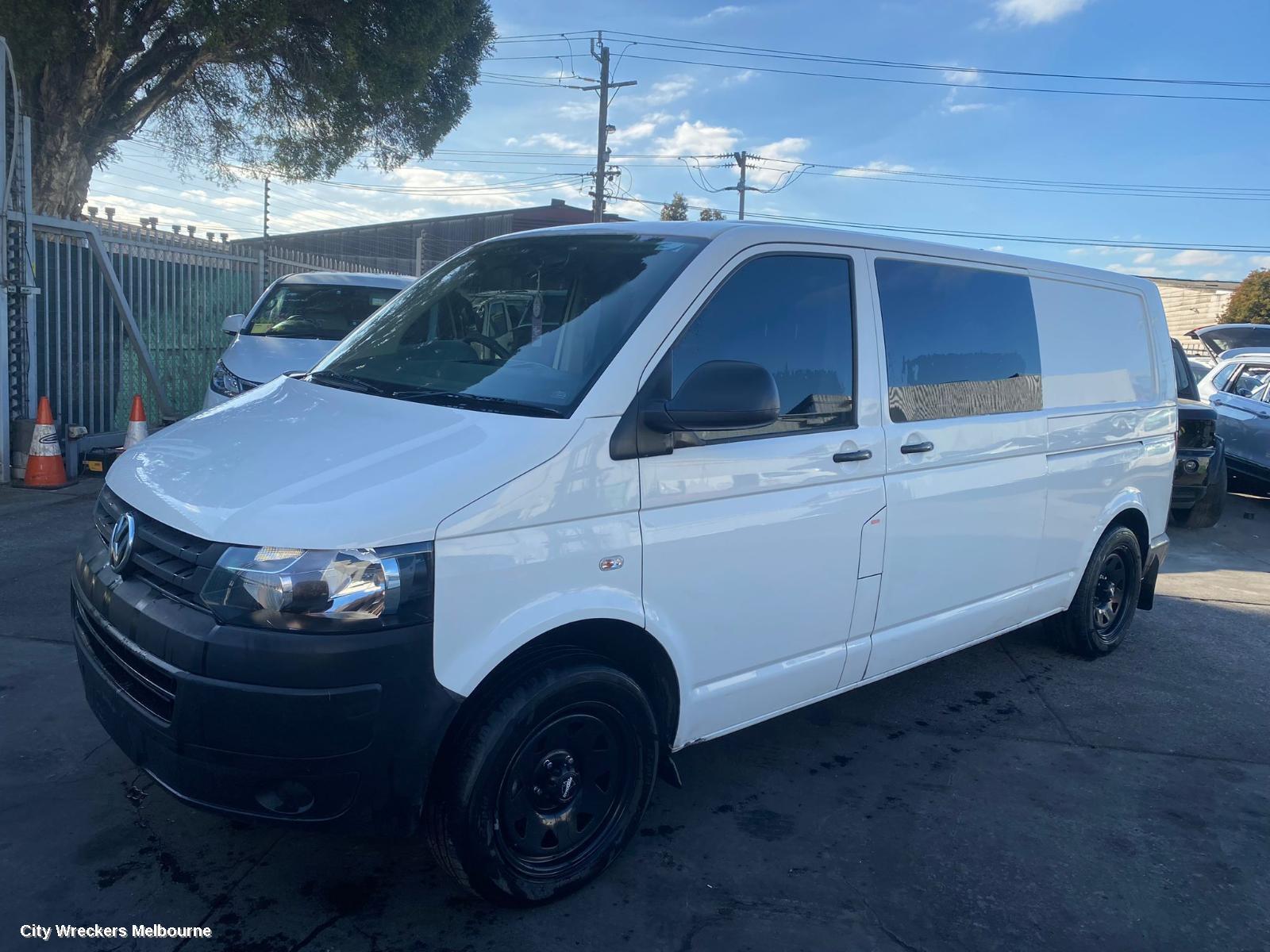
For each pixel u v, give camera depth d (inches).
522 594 109.4
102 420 391.2
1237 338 538.6
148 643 104.6
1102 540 211.3
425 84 587.2
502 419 115.2
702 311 128.7
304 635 98.6
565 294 135.9
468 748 108.5
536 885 117.4
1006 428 174.6
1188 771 168.6
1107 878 133.6
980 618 178.2
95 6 520.4
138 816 133.7
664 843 136.3
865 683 159.3
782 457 134.6
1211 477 369.1
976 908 125.0
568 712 116.3
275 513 101.9
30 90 533.6
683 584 125.3
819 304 144.3
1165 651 233.6
